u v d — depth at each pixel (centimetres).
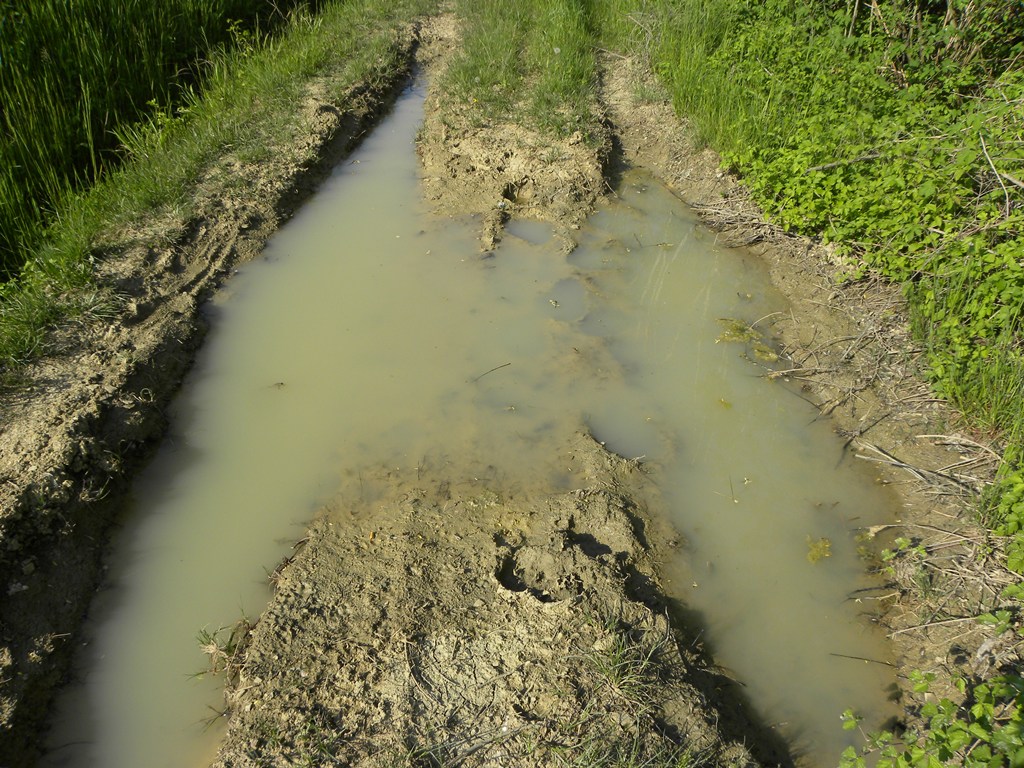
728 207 735
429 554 406
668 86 933
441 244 686
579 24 1116
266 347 561
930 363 509
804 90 790
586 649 352
